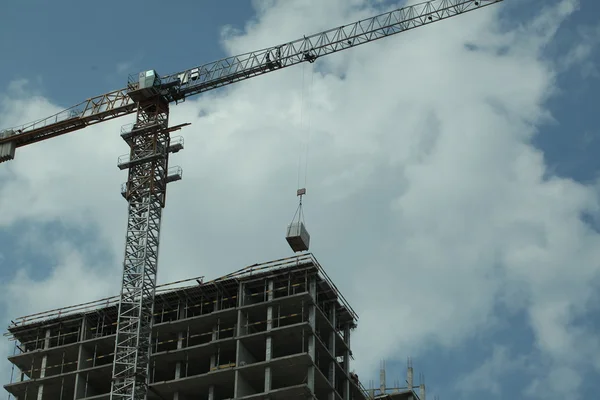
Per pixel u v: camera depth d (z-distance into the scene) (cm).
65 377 16175
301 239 15988
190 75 17975
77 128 18125
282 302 15400
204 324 15750
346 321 16188
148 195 16650
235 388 14925
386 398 17612
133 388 15188
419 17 18325
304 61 18438
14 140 18200
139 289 15950
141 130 17075
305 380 14912
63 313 16775
